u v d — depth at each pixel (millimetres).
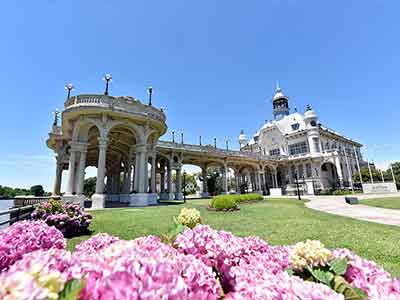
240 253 2564
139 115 23891
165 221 11023
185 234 2262
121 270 1160
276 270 2268
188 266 1659
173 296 1103
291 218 11734
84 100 22688
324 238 7066
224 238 2613
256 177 56062
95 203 20359
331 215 12922
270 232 8133
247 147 72438
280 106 71000
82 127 23469
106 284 1064
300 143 56188
